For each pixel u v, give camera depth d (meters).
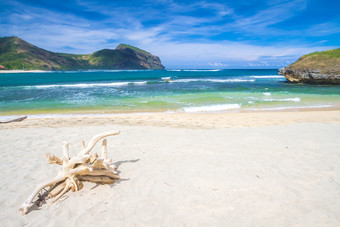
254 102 16.66
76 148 5.93
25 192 3.74
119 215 3.09
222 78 46.41
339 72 30.17
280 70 38.16
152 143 6.37
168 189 3.75
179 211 3.15
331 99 18.05
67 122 10.02
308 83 33.72
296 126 8.73
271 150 5.62
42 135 7.34
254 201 3.33
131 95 20.39
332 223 2.82
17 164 4.87
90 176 3.92
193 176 4.19
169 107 14.93
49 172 4.48
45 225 2.92
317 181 3.94
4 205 3.38
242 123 9.90
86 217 3.07
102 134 3.90
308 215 2.99
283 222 2.85
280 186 3.76
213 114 12.53
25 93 21.81
